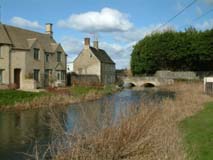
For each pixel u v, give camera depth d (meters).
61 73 50.66
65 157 8.60
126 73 95.25
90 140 8.73
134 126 9.14
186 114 18.19
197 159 9.45
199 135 12.80
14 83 39.94
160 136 9.95
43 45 47.94
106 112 9.55
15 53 40.84
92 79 64.88
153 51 76.12
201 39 68.50
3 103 27.69
